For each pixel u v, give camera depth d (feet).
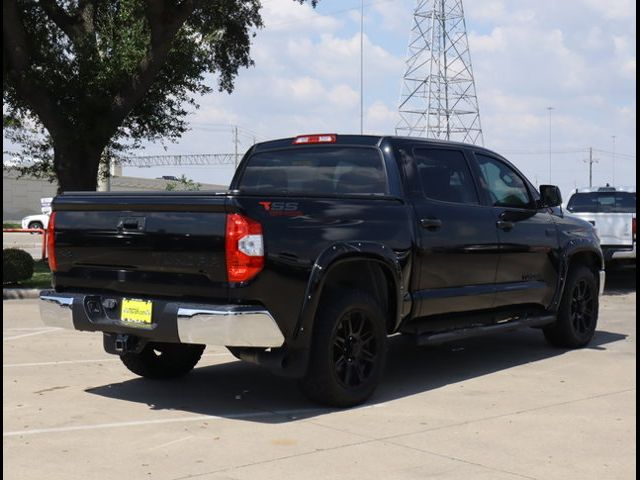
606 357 27.20
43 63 57.77
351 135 23.12
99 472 14.89
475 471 14.93
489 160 25.76
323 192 23.17
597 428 17.98
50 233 20.92
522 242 25.64
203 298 18.16
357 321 20.10
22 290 46.98
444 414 19.27
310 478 14.52
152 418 18.95
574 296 28.81
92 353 27.68
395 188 21.86
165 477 14.60
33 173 70.28
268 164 24.70
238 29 70.23
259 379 23.56
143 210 18.93
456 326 23.80
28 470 15.01
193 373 24.44
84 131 59.11
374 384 20.39
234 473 14.82
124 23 61.46
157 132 68.23
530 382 23.07
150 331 18.58
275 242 17.98
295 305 18.37
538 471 14.97
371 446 16.56
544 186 27.30
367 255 19.99
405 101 195.42
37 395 21.30
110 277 19.67
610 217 48.52
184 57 64.75
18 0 58.18
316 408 19.92
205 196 17.92
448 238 22.70
